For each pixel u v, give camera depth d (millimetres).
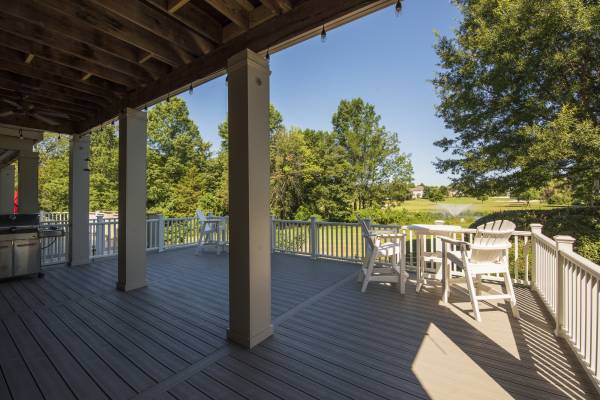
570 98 6137
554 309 3154
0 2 2420
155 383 2066
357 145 18297
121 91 4320
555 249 3047
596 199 6461
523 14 6180
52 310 3471
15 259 4676
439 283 4309
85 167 5934
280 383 2055
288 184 16359
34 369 2252
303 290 4227
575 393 1915
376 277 4156
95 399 1905
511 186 7340
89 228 6258
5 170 8742
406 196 18953
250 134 2602
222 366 2277
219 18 2912
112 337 2775
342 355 2430
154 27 2734
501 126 7406
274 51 2742
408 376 2123
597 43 5742
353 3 2154
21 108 4426
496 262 3418
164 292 4137
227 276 4977
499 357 2377
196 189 17859
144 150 4418
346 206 17734
